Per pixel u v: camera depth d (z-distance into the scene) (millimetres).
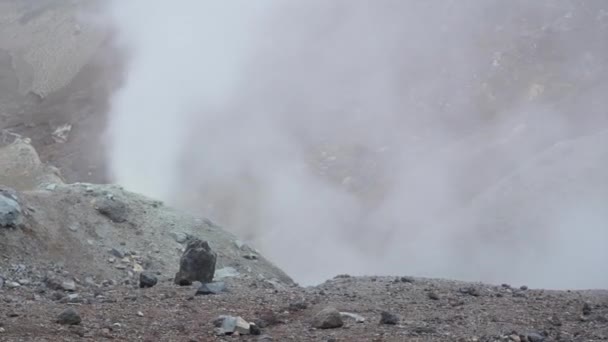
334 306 20438
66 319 16922
